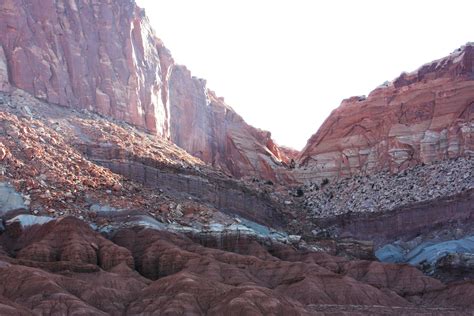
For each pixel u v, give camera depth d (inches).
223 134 7765.8
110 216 5251.0
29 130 5679.1
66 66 6496.1
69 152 5693.9
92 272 4473.4
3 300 3676.2
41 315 3784.5
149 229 5132.9
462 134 6953.7
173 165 6161.4
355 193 7140.8
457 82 7150.6
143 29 7199.8
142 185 5831.7
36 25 6446.9
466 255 5807.1
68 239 4719.5
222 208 6254.9
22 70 6190.9
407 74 7475.4
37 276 4069.9
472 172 6628.9
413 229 6555.1
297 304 4266.7
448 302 5059.1
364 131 7544.3
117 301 4195.4
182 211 5600.4
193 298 4104.3
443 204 6510.8
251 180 7524.6
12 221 4928.6
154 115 6879.9
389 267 5442.9
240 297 3988.7
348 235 6668.3
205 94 7760.8
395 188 6943.9
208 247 5354.3
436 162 7003.0
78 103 6451.8
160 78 7199.8
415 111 7293.3
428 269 5880.9
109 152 5940.0
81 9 6806.1
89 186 5423.2
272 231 6215.6
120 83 6747.1
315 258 5516.7
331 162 7628.0
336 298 4776.1
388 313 4655.5
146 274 4822.8
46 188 5211.6
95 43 6766.7
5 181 5108.3
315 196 7381.9
